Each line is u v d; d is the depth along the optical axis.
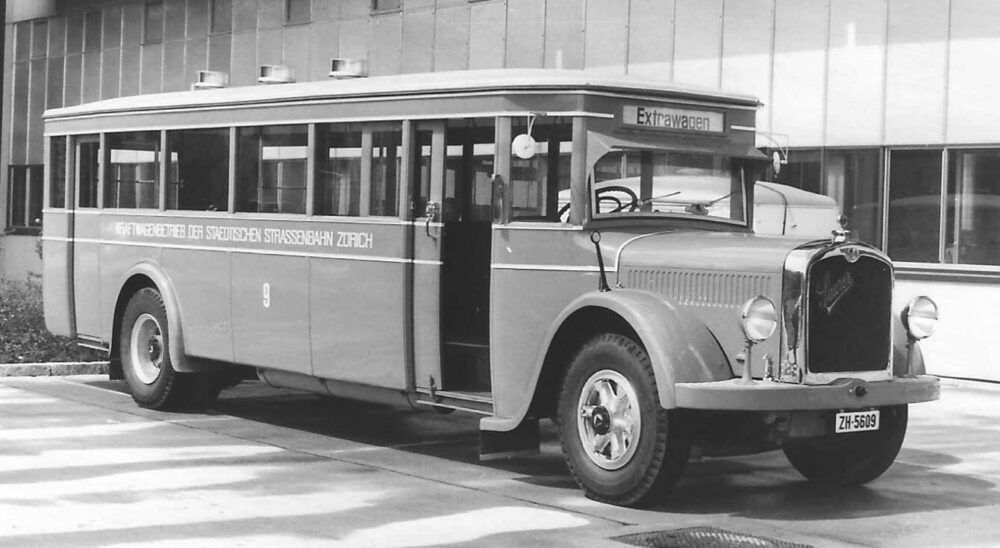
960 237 16.78
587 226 9.04
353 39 23.97
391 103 10.16
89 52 30.86
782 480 9.80
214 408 12.83
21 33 33.25
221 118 11.88
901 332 9.04
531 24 20.97
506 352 9.33
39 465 9.51
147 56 29.00
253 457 10.15
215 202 11.96
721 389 7.98
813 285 8.30
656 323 8.30
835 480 9.58
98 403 12.84
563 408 8.90
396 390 10.27
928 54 16.92
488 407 9.50
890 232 17.39
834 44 17.72
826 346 8.38
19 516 7.86
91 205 13.55
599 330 9.02
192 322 12.16
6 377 14.49
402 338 10.05
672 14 19.27
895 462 10.72
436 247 9.80
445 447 10.90
